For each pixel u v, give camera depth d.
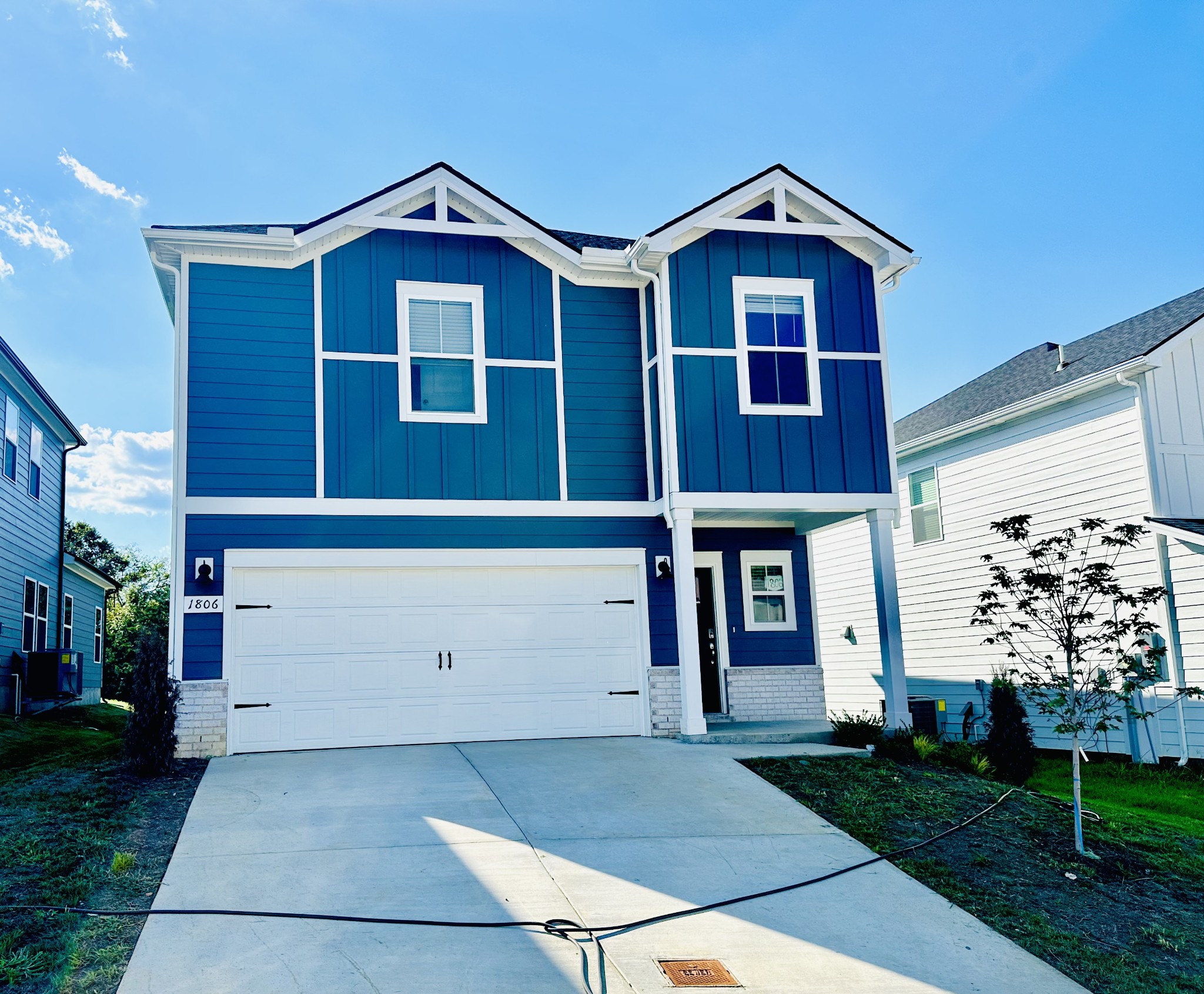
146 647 9.81
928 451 17.86
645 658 12.20
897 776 9.84
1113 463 13.93
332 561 11.38
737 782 9.47
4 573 16.62
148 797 8.56
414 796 8.72
